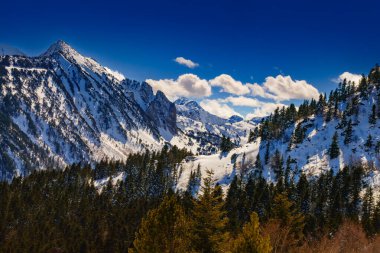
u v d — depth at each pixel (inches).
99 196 6112.2
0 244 4210.1
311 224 2819.9
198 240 1230.3
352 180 5049.2
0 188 5841.5
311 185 5497.1
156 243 1123.9
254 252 887.1
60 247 3924.7
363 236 1786.4
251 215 927.0
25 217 5098.4
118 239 3683.6
